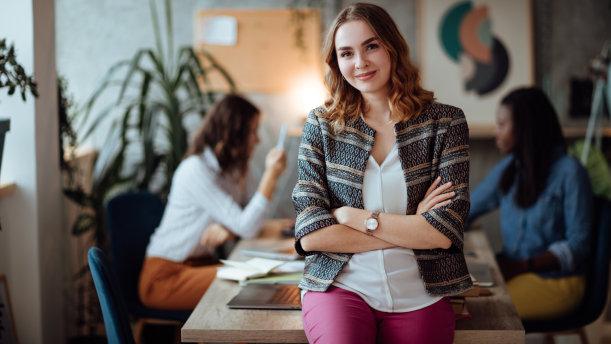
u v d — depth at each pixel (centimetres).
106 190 372
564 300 288
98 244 372
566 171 295
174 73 434
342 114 204
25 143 294
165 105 388
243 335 193
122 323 191
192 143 318
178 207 309
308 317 191
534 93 302
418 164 199
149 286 300
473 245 300
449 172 197
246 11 434
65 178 364
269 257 272
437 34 430
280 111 439
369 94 204
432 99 206
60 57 439
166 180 388
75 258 386
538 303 288
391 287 193
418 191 199
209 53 437
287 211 446
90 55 438
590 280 290
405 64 202
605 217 287
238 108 312
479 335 194
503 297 221
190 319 201
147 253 311
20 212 296
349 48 198
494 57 429
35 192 296
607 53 396
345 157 202
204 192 306
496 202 328
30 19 293
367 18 197
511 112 301
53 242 314
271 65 436
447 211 193
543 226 298
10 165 294
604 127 425
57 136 321
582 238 287
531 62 428
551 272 292
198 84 402
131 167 438
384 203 199
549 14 432
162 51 436
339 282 197
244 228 304
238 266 247
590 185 295
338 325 181
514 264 295
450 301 201
